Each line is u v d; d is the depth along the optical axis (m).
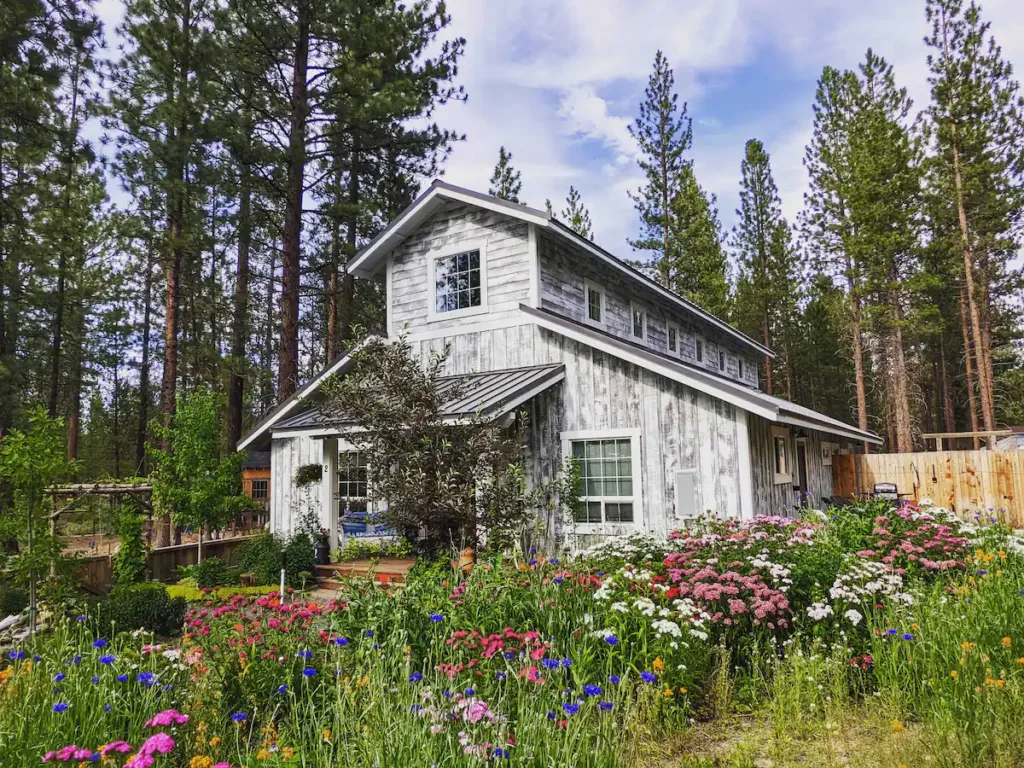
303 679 4.26
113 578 11.49
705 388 9.83
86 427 35.62
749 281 36.31
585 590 5.53
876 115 27.03
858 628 5.34
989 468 16.52
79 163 15.51
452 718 3.37
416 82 20.38
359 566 11.33
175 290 18.81
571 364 11.55
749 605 5.29
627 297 16.31
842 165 29.27
